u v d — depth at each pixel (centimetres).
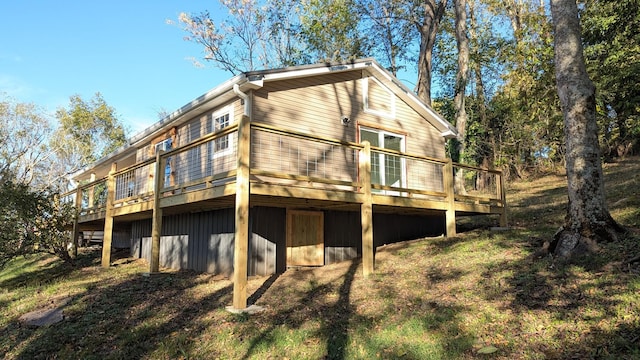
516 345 402
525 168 2277
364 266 746
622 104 1137
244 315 567
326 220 940
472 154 2252
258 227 823
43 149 2822
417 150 1209
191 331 537
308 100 977
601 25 1205
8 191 938
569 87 650
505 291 530
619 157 1927
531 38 1819
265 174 639
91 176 1645
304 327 522
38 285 902
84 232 1731
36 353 518
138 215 1062
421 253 833
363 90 1102
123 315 617
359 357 434
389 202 827
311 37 2530
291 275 804
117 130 3366
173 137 1182
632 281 464
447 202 962
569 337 394
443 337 446
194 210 936
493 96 2392
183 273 896
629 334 373
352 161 1041
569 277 522
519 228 922
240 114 916
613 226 608
